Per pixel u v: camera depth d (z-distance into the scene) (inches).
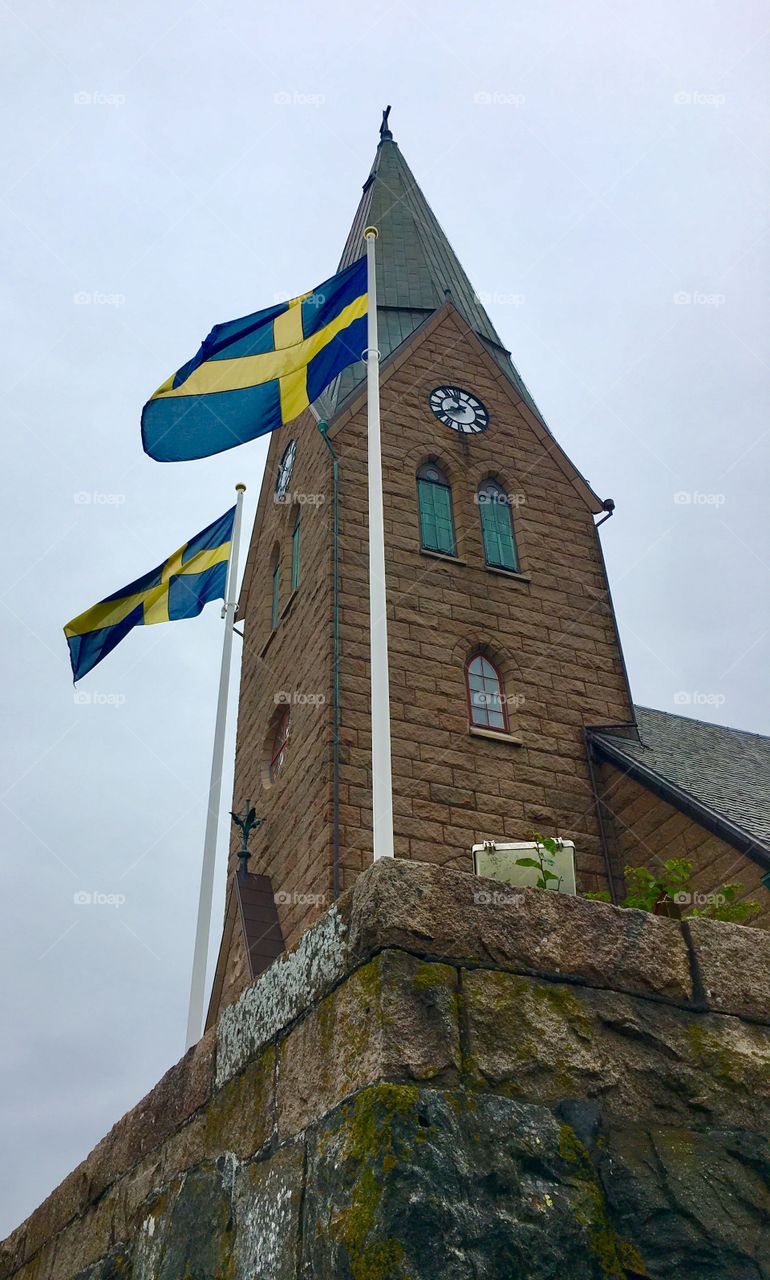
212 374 624.4
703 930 309.1
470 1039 269.7
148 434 613.0
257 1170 304.5
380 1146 248.4
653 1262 254.7
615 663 1021.8
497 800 879.7
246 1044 339.6
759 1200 269.7
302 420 1151.0
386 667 421.1
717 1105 283.4
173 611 722.2
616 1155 266.7
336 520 978.1
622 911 304.5
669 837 837.2
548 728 944.9
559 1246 247.9
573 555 1083.9
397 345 1226.0
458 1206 243.6
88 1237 421.4
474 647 969.5
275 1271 274.5
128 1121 424.5
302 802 883.4
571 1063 276.2
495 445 1128.2
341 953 291.3
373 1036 265.7
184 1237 335.0
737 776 983.0
